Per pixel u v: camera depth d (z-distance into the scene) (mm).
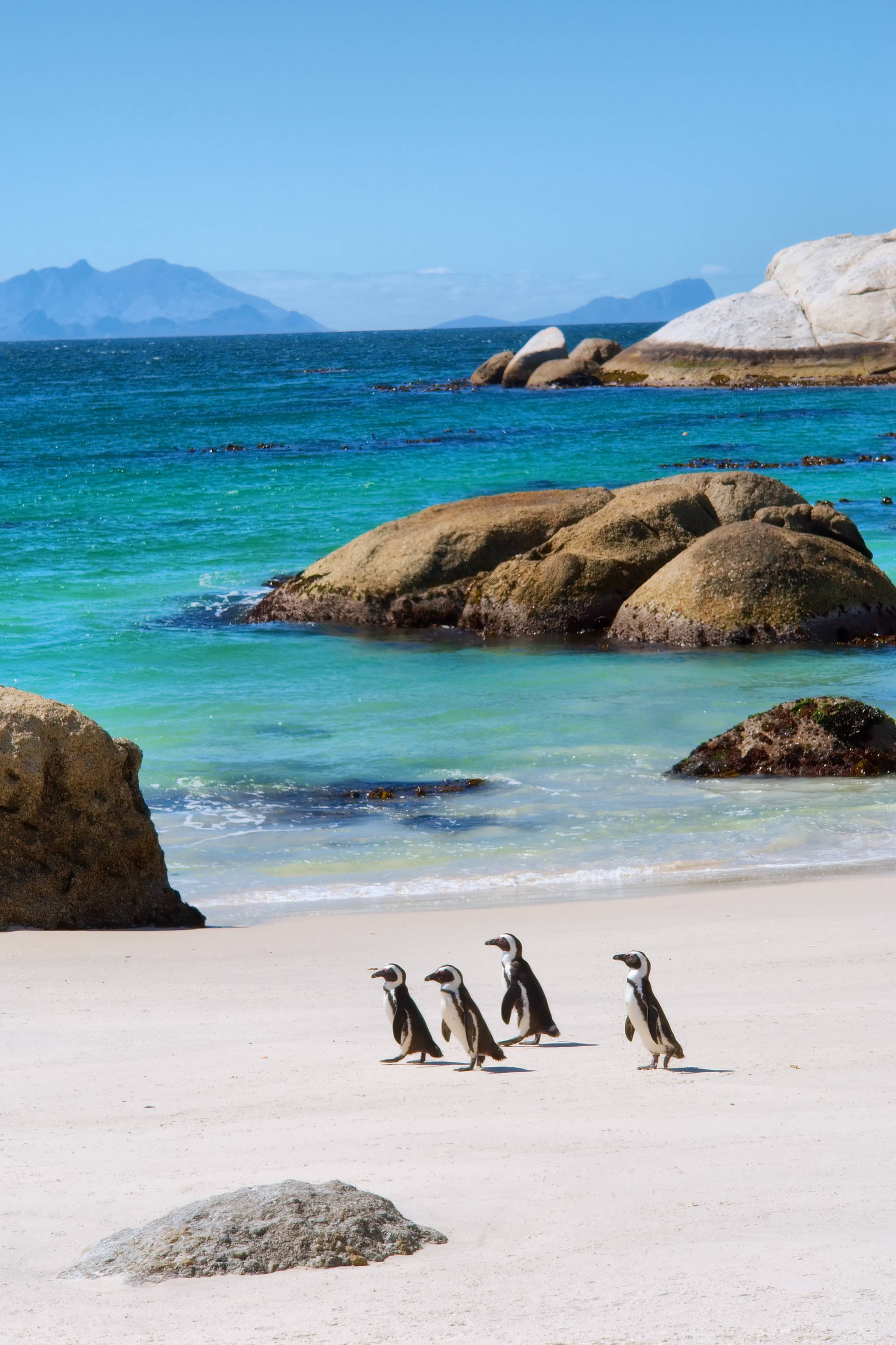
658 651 40188
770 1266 6211
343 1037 12703
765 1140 8727
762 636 40562
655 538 45156
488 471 83438
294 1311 5926
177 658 39594
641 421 113688
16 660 38875
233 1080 11117
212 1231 6777
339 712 33156
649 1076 10891
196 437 110625
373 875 21844
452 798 26234
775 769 27562
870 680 35688
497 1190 7762
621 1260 6480
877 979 14312
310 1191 7184
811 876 20734
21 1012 13914
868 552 45531
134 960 16828
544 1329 5516
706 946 16406
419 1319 5738
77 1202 7840
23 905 19609
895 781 26859
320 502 72000
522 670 37844
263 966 16281
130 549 59094
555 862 22250
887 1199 7281
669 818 24672
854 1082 10344
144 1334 5715
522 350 162625
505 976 12711
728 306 147750
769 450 93812
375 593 45469
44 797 20062
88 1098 10625
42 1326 5871
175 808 25812
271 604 46938
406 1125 9516
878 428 104438
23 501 73875
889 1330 5285
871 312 138250
